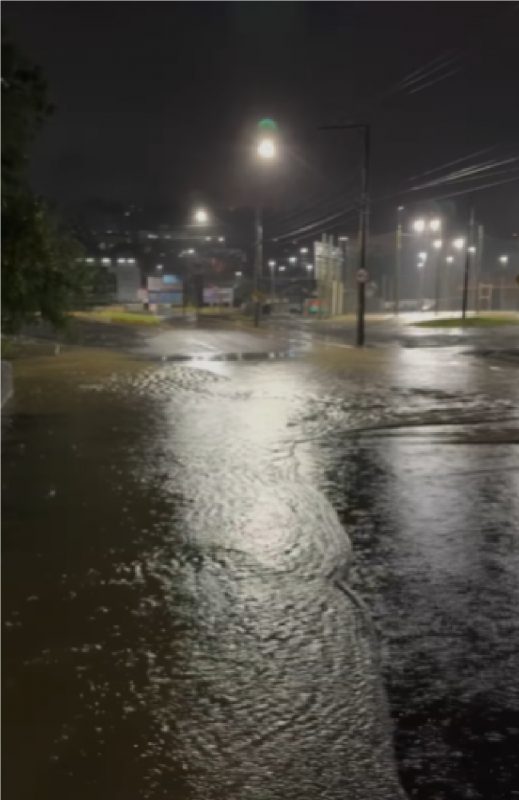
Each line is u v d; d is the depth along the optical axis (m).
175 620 5.82
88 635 5.57
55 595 6.31
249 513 8.65
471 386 20.19
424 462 11.18
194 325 53.81
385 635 5.52
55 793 3.83
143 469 10.91
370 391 19.31
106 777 3.95
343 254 76.88
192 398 18.52
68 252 18.50
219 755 4.13
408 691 4.75
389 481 10.05
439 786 3.84
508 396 18.23
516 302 72.56
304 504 8.99
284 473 10.59
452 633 5.53
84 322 54.97
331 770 3.98
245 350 32.81
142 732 4.35
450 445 12.45
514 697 4.66
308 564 6.99
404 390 19.45
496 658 5.14
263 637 5.52
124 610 6.00
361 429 14.02
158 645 5.40
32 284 17.42
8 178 17.11
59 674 5.00
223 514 8.62
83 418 15.73
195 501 9.19
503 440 12.82
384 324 51.88
